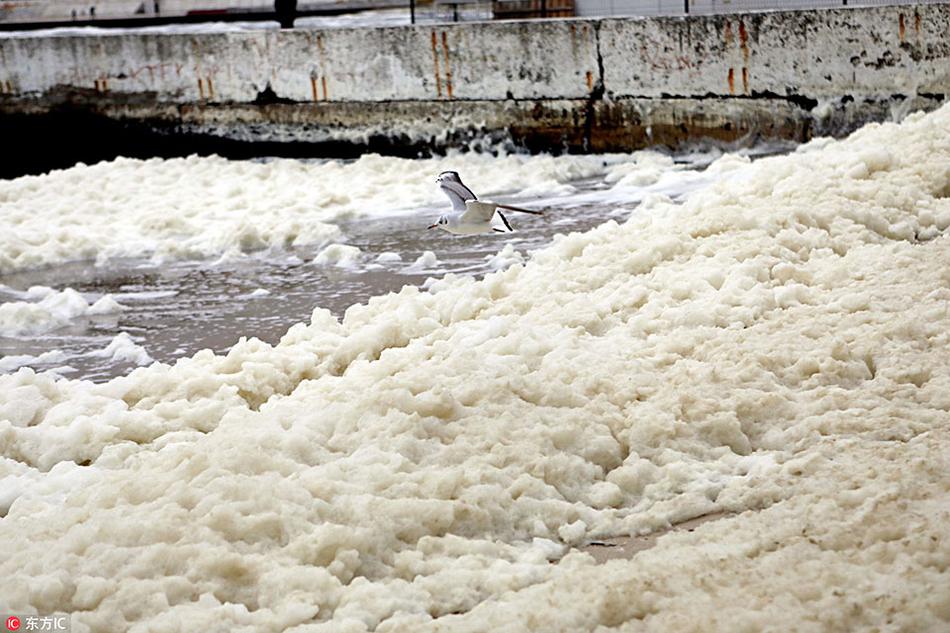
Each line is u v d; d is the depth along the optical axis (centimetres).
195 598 802
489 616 760
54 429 1133
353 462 969
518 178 2616
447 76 3016
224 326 1638
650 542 888
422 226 2206
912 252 1485
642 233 1669
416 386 1102
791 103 2792
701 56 2822
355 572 835
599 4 3325
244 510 885
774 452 995
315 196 2488
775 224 1622
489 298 1476
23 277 2030
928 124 2152
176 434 1116
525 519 908
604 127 2931
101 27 3966
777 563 793
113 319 1711
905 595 728
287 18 3303
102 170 2930
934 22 2656
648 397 1097
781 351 1173
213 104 3244
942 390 1059
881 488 886
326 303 1711
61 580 803
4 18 4209
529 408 1067
